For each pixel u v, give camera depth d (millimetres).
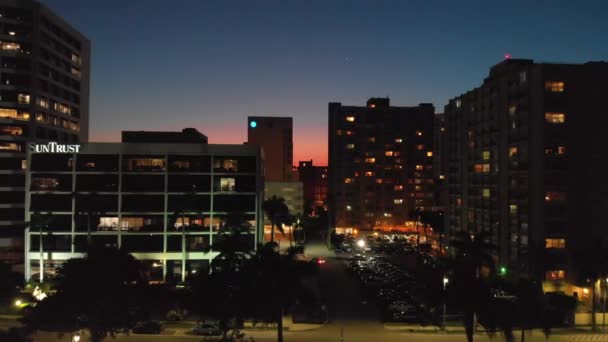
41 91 125312
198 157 103375
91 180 100688
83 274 46438
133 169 101500
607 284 76750
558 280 87125
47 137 127750
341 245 154375
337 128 192000
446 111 130250
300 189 190250
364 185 191250
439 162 189125
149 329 64688
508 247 97875
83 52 148750
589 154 88312
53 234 99125
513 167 97062
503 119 100875
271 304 54469
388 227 191125
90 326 47438
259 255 55469
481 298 53375
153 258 100125
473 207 113500
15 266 111688
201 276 58219
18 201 119000
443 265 63594
